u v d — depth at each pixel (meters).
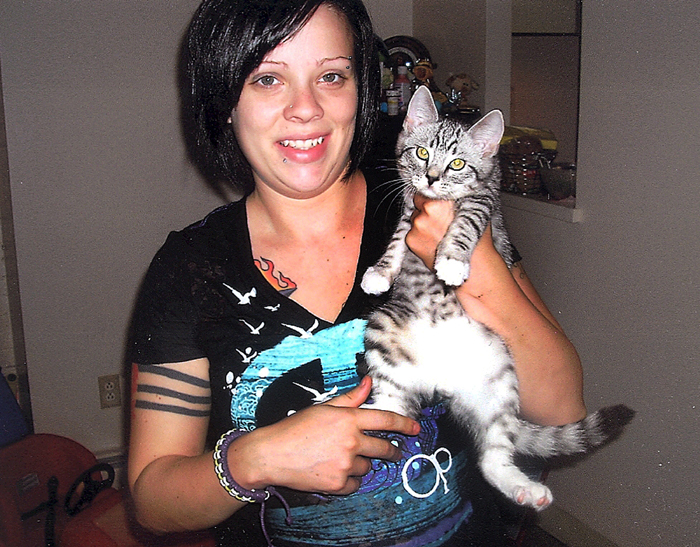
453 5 2.02
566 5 1.80
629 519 1.33
